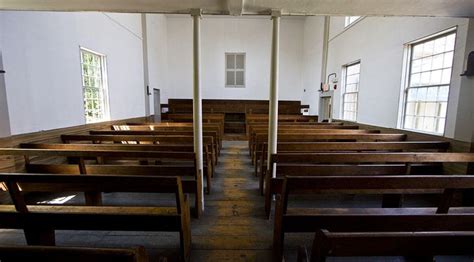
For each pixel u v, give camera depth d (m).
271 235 2.29
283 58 10.77
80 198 3.08
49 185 2.34
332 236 0.92
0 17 2.82
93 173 2.50
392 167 2.53
